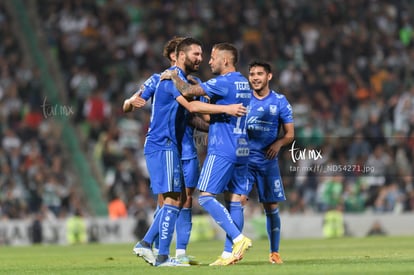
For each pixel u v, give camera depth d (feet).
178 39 97.14
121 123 242.37
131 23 287.69
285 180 215.31
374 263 88.48
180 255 96.53
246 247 88.53
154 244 111.96
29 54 271.90
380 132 250.78
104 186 232.94
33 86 257.96
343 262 92.48
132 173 229.45
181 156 93.09
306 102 261.65
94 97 250.16
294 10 298.15
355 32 295.69
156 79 93.40
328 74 279.28
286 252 129.18
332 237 205.16
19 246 192.34
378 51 291.38
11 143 234.38
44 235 201.87
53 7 286.66
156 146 90.38
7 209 212.64
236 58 91.35
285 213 214.69
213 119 90.84
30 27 281.54
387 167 231.09
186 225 96.53
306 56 286.25
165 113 90.33
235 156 90.48
